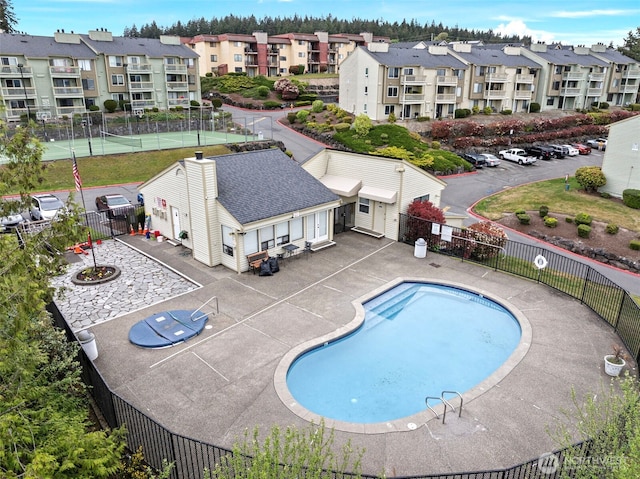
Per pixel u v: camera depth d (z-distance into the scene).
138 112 66.38
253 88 84.12
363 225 28.27
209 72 96.38
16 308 7.83
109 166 43.03
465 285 20.72
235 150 50.03
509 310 18.55
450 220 27.34
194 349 15.44
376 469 10.51
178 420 12.08
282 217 22.44
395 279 21.33
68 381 10.20
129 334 16.16
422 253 23.92
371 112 64.88
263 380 13.81
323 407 13.18
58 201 29.69
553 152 56.84
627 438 8.45
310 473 7.20
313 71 110.25
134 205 29.70
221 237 22.20
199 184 21.20
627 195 35.56
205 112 68.56
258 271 21.94
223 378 13.89
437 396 13.70
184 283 20.70
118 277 21.20
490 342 16.83
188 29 157.50
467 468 10.57
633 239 29.23
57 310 15.12
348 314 17.97
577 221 31.72
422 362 15.52
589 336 16.47
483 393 13.34
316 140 58.16
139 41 71.06
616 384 13.72
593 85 81.62
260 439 11.42
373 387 14.12
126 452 10.48
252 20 161.00
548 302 19.11
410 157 49.00
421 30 184.00
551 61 75.62
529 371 14.38
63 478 7.81
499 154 56.94
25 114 56.41
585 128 67.88
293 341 15.97
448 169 48.41
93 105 64.44
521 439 11.51
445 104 69.31
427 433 11.71
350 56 66.94
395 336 17.12
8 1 86.62
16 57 57.12
